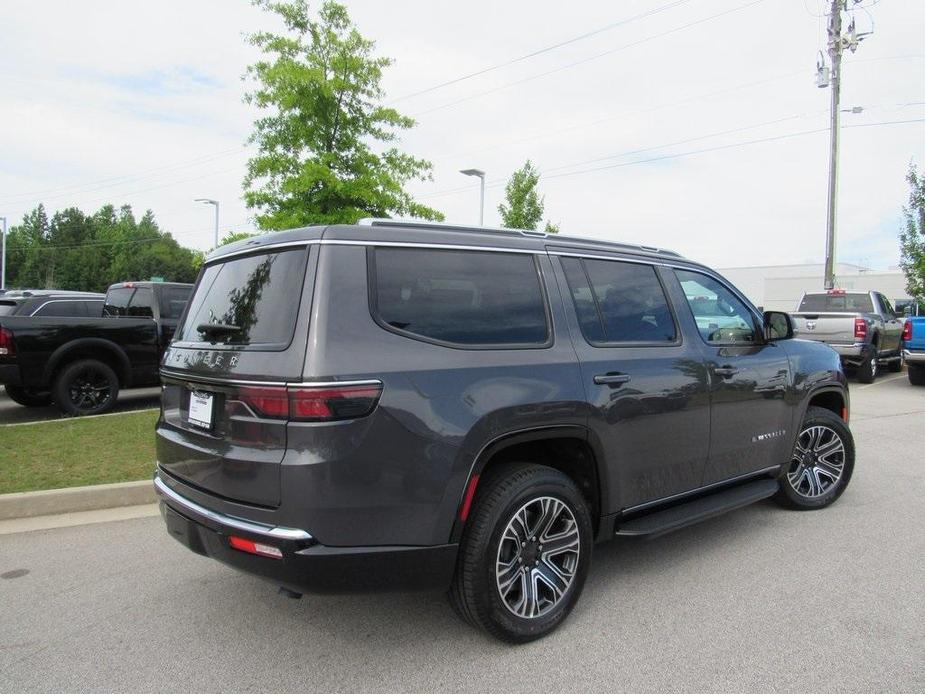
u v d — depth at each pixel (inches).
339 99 402.3
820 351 205.9
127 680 113.3
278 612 138.7
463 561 117.6
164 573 158.9
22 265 3673.7
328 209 401.4
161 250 3725.4
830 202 804.6
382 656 121.0
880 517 198.5
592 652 121.7
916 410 399.5
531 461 141.7
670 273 165.9
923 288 769.6
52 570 160.4
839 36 785.6
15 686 111.3
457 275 124.9
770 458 183.0
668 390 150.3
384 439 106.8
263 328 113.9
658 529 145.6
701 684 110.8
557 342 134.1
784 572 157.5
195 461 119.7
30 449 256.7
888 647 122.3
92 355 351.6
